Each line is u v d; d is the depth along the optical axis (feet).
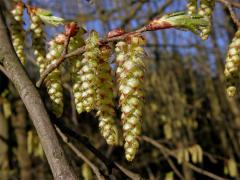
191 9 0.48
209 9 0.47
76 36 0.41
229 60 0.42
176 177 1.88
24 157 1.34
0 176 1.15
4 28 0.41
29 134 1.11
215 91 2.07
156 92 1.85
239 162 1.94
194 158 1.27
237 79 0.42
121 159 1.65
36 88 0.38
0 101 1.08
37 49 0.48
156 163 1.91
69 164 0.35
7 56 0.40
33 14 0.48
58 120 0.45
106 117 0.39
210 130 2.06
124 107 0.35
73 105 1.09
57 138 0.36
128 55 0.36
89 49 0.38
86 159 0.70
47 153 0.36
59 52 0.42
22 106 1.34
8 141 1.16
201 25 0.38
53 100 0.42
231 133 1.95
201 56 2.04
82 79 0.38
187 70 2.12
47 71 0.40
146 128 1.85
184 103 1.83
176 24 0.38
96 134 1.71
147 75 1.79
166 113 1.78
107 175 0.50
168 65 1.93
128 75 0.35
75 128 1.60
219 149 2.05
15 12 0.49
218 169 2.01
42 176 1.66
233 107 1.94
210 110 2.04
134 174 0.48
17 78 0.39
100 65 0.38
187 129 1.89
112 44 0.38
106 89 0.39
